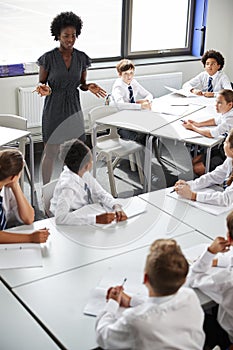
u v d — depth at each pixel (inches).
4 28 184.4
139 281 76.9
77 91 148.5
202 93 191.2
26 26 189.2
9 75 183.3
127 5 211.8
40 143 196.1
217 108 149.1
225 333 85.2
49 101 145.6
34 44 193.8
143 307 63.2
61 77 142.4
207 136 146.0
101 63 211.5
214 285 73.6
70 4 197.5
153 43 228.7
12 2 182.4
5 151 96.7
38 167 177.5
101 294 73.0
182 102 180.5
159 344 60.6
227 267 79.6
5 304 70.7
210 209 102.0
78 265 81.0
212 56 193.0
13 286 74.9
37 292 73.6
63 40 140.2
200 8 232.7
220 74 196.1
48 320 67.5
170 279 61.1
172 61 226.5
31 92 186.1
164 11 226.4
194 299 64.7
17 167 94.9
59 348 62.6
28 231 90.7
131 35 219.1
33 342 63.4
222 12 237.9
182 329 62.2
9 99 186.4
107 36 213.3
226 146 110.2
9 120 148.9
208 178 114.4
